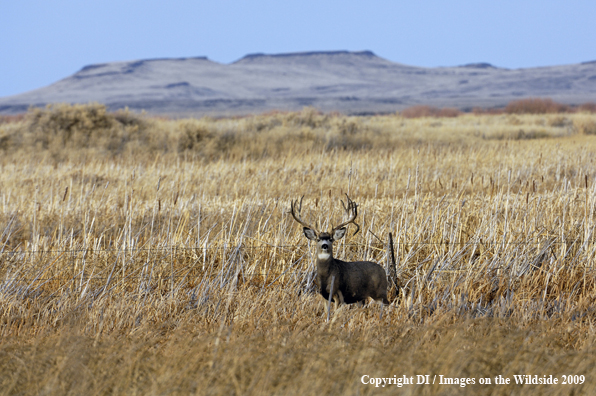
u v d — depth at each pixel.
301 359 21.38
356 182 70.75
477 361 21.45
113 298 34.53
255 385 19.45
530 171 75.00
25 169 82.81
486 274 37.31
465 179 70.06
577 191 50.38
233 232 45.19
